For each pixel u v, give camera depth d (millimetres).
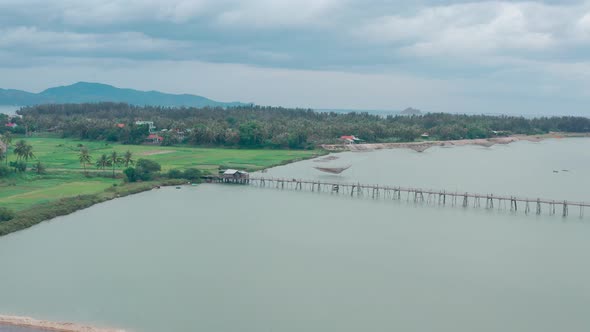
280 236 107188
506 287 80938
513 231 113438
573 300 76312
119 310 71000
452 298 76562
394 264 90750
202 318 69062
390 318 69625
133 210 129375
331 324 67812
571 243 104375
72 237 104438
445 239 106750
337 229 113625
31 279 81500
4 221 110062
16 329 64688
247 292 77688
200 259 92062
